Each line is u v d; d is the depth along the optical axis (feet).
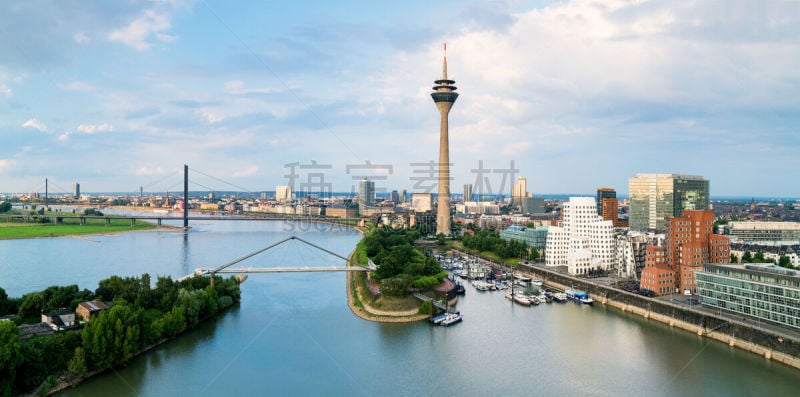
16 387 615.16
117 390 654.94
